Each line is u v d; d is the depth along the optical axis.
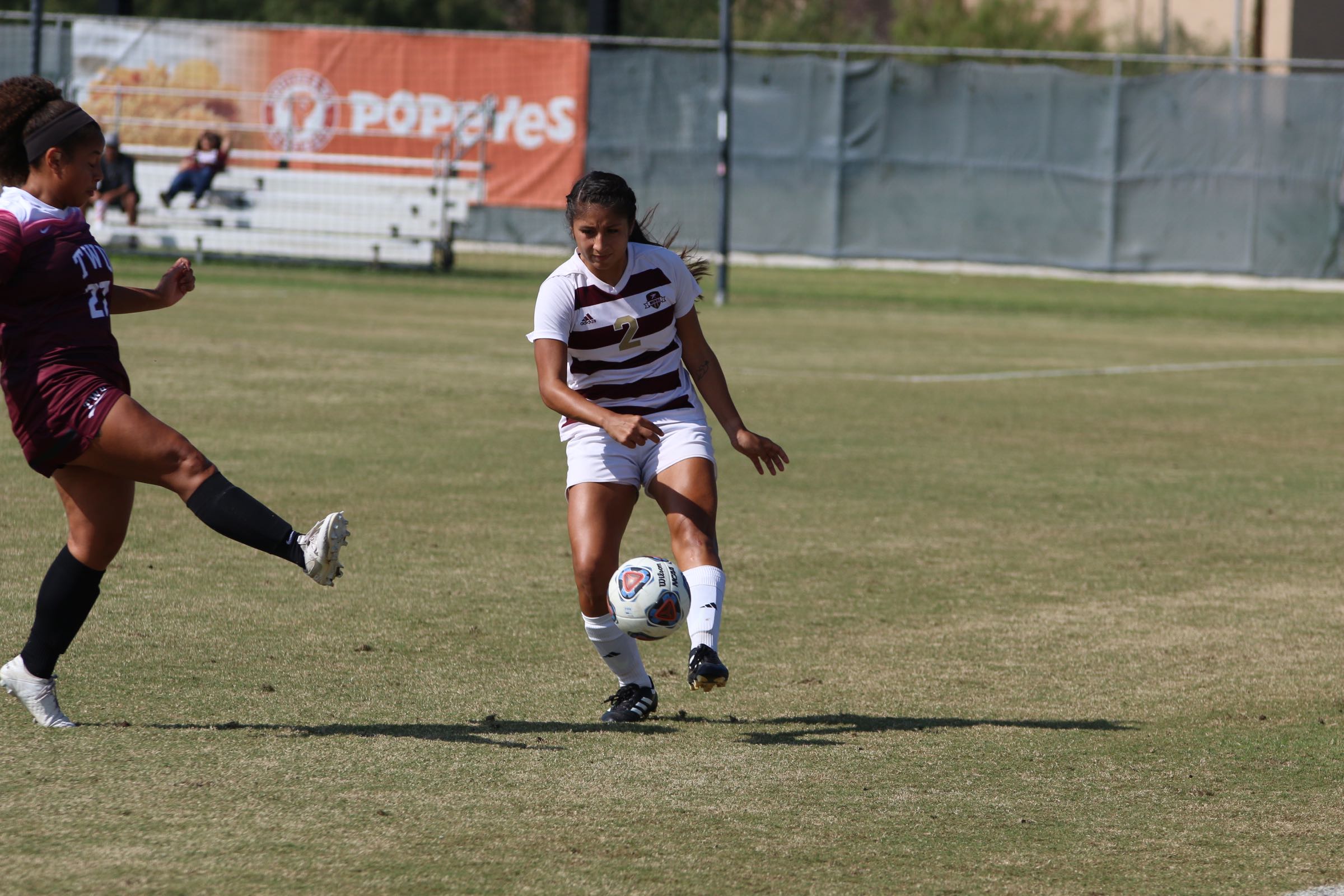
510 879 13.95
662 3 196.12
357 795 16.11
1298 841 15.64
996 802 16.61
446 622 24.27
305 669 21.28
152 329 67.81
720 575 18.41
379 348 64.19
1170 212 117.25
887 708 20.31
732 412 19.56
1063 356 70.62
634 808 16.05
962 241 120.06
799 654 23.11
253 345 63.25
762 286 105.00
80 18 116.06
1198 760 18.31
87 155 17.09
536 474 37.81
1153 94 116.25
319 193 108.31
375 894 13.51
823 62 119.75
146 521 30.94
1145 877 14.54
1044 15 168.62
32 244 16.61
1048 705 20.62
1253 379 63.41
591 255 18.38
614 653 19.33
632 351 19.09
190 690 19.97
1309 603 27.27
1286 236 116.06
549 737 18.59
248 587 25.94
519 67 119.12
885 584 28.03
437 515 32.66
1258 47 160.00
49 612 17.72
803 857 14.77
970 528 33.38
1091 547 31.80
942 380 60.12
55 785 16.05
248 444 40.50
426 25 167.38
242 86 117.44
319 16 161.12
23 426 16.92
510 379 55.97
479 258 121.00
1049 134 118.00
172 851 14.34
